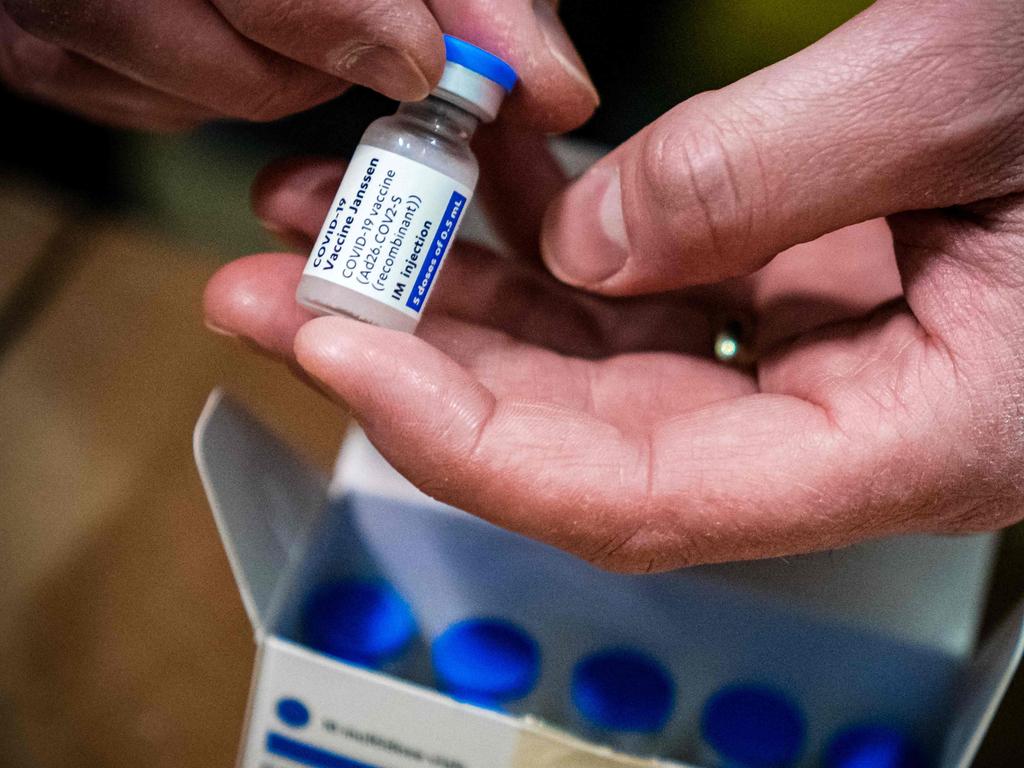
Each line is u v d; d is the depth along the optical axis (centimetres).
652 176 22
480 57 23
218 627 30
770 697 25
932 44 21
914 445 21
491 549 25
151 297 34
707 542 22
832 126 21
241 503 23
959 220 22
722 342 26
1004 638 23
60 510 31
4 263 34
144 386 33
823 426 22
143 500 32
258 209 25
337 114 33
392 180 23
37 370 33
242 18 22
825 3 30
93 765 29
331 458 32
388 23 22
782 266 26
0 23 26
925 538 25
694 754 25
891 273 26
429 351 21
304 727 23
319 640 25
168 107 26
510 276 26
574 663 25
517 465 21
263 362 33
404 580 25
